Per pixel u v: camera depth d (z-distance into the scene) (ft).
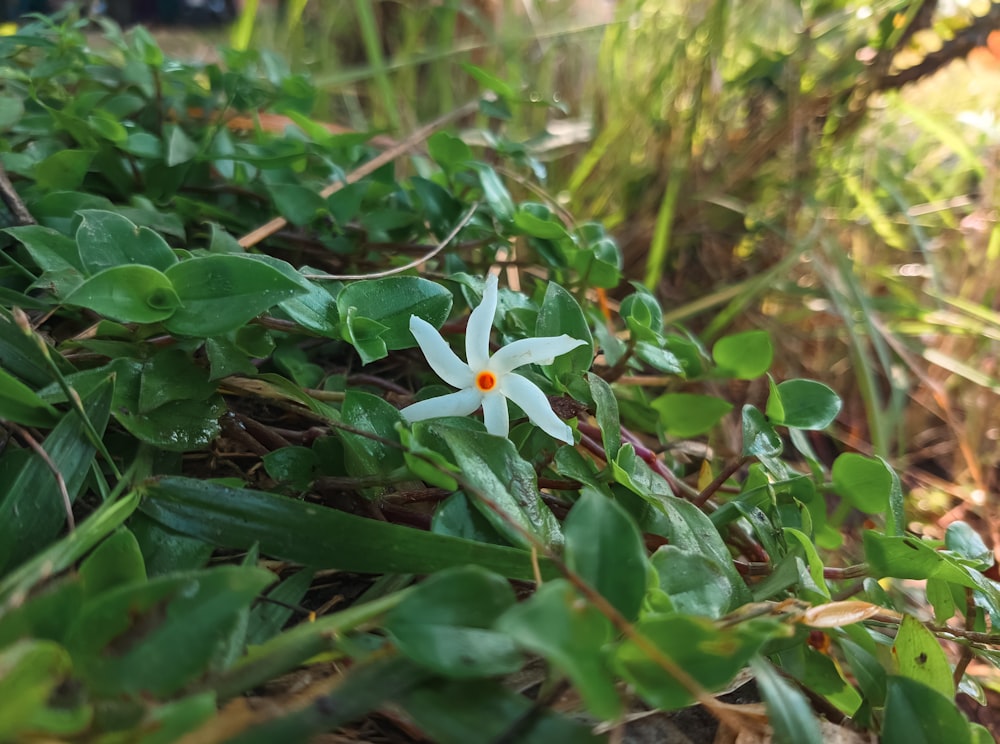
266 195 0.66
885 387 0.95
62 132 0.65
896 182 1.10
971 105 1.13
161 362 0.41
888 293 1.04
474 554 0.34
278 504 0.35
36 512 0.34
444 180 0.71
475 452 0.36
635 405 0.60
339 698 0.25
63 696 0.23
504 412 0.40
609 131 1.05
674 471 0.62
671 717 0.36
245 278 0.39
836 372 0.96
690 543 0.38
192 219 0.62
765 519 0.45
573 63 1.26
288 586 0.37
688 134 1.00
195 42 1.42
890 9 0.89
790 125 0.96
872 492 0.47
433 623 0.25
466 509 0.36
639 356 0.53
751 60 1.03
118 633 0.25
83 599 0.28
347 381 0.55
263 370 0.52
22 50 0.73
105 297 0.36
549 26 1.29
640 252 0.99
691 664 0.25
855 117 0.95
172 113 0.73
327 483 0.40
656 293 0.98
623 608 0.26
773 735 0.31
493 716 0.26
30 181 0.59
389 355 0.59
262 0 1.43
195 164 0.66
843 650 0.38
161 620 0.25
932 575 0.41
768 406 0.50
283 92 0.75
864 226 1.03
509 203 0.63
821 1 0.96
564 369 0.47
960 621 0.58
